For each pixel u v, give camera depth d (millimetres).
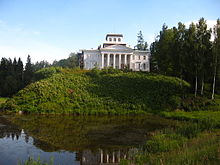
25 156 25344
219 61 59531
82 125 44219
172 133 30703
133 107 61812
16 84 100125
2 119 47438
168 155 21250
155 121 49375
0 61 118312
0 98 84188
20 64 117312
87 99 64688
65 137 34312
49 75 85750
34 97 62656
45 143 30766
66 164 23516
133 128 41719
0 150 27141
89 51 110375
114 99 66000
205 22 62000
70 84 73000
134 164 20875
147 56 113812
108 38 122875
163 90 70125
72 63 125750
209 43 61406
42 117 52031
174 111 58562
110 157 25859
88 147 29562
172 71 83688
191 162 17797
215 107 56500
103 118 53500
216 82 67125
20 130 37812
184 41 62875
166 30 92312
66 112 58469
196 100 61500
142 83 75750
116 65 113500
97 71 83312
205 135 28578
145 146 27219
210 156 18531
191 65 62188
